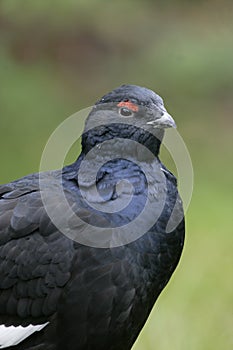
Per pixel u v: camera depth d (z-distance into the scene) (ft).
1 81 64.69
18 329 29.86
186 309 41.24
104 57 70.44
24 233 29.63
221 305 41.16
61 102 66.44
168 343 37.99
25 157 62.49
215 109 67.21
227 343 38.29
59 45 69.05
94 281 28.99
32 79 65.98
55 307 29.40
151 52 67.46
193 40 65.00
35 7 61.05
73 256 29.14
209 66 64.13
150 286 29.89
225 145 67.10
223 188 62.95
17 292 29.60
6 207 30.27
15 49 67.41
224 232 53.52
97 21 68.13
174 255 30.50
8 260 29.58
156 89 66.54
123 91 31.50
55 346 29.96
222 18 65.00
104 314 29.22
